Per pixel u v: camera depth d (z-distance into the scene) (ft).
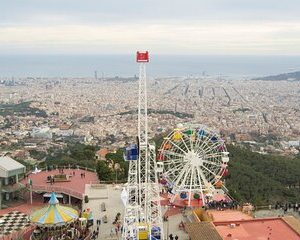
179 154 293.02
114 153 451.12
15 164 301.02
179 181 295.89
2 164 292.81
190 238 203.82
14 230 241.96
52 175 325.21
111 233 235.61
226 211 250.98
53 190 294.87
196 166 289.53
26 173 337.52
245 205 269.03
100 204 282.56
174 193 284.41
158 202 229.66
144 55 230.89
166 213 266.98
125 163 384.68
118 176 354.54
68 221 230.48
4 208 279.69
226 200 285.23
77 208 279.08
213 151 299.99
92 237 229.04
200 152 294.25
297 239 199.31
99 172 350.64
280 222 220.02
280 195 400.26
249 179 428.15
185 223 235.40
